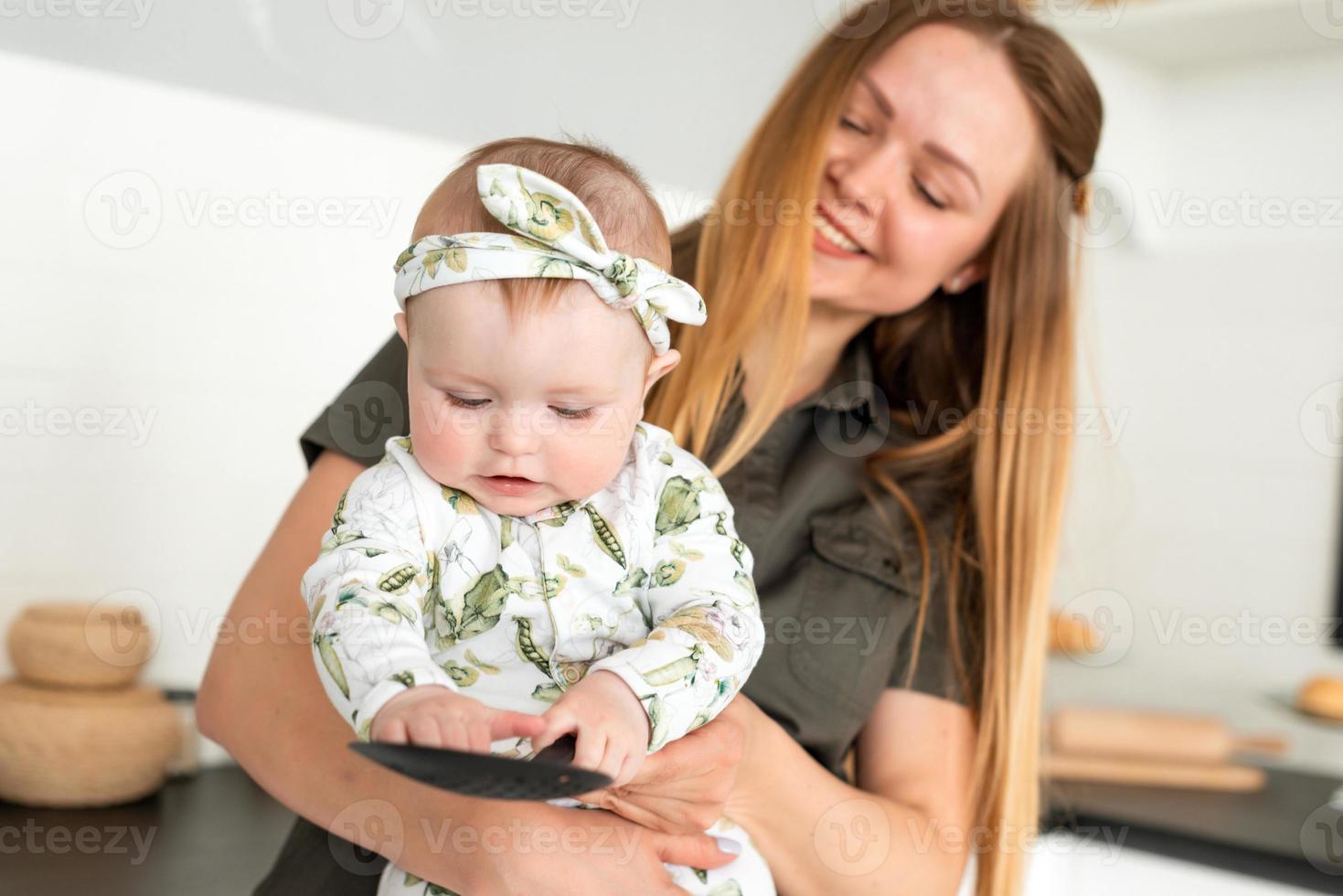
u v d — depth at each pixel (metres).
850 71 1.25
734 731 0.92
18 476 1.88
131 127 1.90
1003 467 1.30
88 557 1.94
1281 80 2.41
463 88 1.95
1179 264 2.55
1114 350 2.63
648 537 0.90
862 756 1.24
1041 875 1.91
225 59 1.87
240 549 2.06
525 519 0.88
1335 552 2.41
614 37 1.91
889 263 1.26
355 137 2.06
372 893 1.07
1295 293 2.43
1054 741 2.23
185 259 1.97
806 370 1.34
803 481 1.27
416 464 0.87
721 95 2.05
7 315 1.84
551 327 0.77
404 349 1.10
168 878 1.51
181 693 2.00
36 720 1.75
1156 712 2.52
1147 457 2.61
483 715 0.66
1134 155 2.45
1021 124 1.28
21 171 1.83
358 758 0.93
